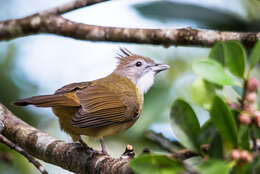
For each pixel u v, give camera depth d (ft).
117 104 34.12
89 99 32.19
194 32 33.50
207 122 18.47
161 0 36.96
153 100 39.17
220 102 16.57
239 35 32.24
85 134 32.09
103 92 34.01
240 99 17.16
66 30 36.68
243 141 17.01
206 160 16.52
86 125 29.96
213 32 33.14
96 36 35.96
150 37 34.60
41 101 29.07
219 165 15.66
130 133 39.55
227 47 17.75
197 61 17.22
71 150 29.71
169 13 36.91
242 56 17.46
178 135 18.15
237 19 37.45
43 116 44.04
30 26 37.37
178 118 18.31
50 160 30.68
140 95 38.55
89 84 34.68
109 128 33.68
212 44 33.06
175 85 40.70
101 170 27.14
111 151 41.83
